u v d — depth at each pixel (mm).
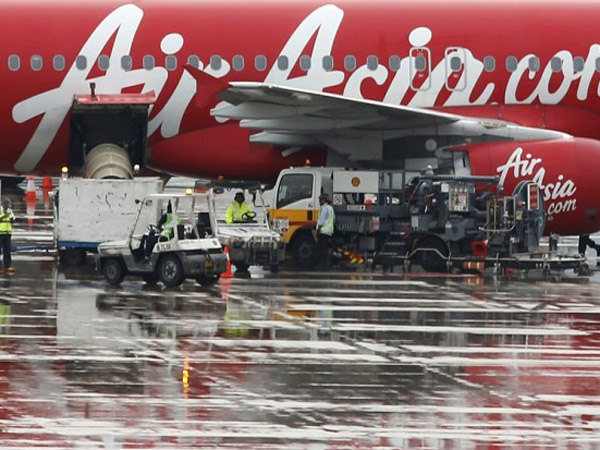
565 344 53250
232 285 71562
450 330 56531
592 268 84062
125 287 69625
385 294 68438
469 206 79750
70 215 80188
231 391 43094
